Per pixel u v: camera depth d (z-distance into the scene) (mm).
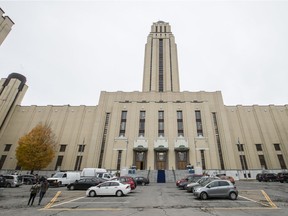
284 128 55312
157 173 41531
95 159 50406
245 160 52531
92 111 60844
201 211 10664
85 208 11734
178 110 55875
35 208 11844
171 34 87688
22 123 58281
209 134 50938
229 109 60219
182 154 49375
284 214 9922
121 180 22078
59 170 50969
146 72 77375
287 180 31391
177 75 76625
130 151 49312
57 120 59094
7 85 60656
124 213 10266
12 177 26312
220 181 15625
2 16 16469
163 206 12266
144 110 56219
